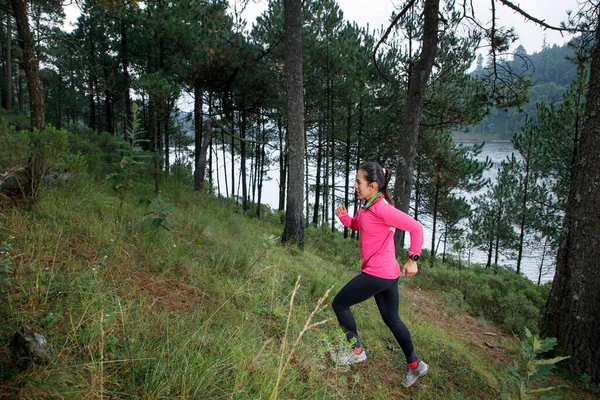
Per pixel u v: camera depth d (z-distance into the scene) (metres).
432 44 8.07
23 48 4.46
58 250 3.10
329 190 20.53
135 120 4.75
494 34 8.26
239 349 2.43
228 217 9.38
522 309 6.70
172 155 22.58
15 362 1.72
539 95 79.62
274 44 12.63
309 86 14.92
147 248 3.88
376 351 3.47
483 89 10.02
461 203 18.03
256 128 19.31
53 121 32.94
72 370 1.83
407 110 8.38
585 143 4.46
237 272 4.16
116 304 2.57
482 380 3.63
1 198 3.70
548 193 17.16
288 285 4.40
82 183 4.96
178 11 11.09
